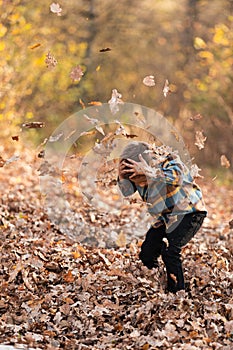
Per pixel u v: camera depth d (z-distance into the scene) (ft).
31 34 45.78
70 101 50.34
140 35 50.49
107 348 14.96
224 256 22.44
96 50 50.52
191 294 18.10
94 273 19.66
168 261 17.71
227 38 46.93
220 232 27.66
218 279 19.45
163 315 16.48
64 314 16.71
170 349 14.61
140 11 49.47
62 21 47.55
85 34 49.49
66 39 48.96
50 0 46.03
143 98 51.60
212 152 49.03
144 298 17.61
